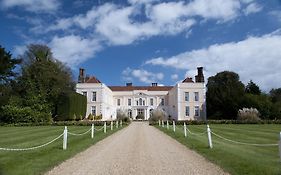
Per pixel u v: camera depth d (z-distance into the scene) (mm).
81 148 14211
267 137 20547
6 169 9039
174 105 71500
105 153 12852
